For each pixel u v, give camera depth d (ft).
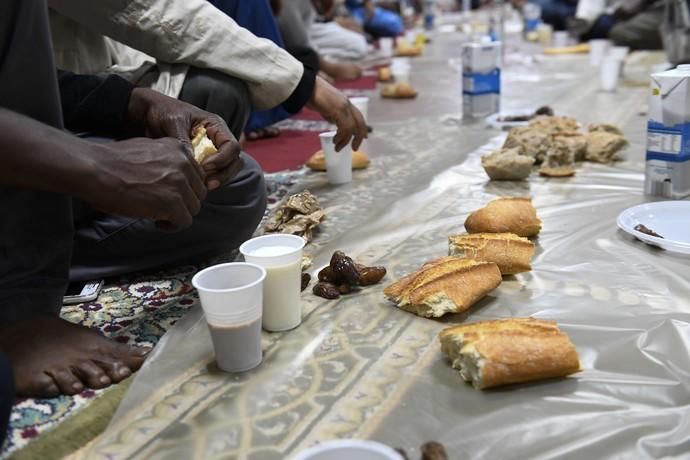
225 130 4.16
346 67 13.79
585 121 8.72
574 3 21.66
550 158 6.36
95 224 4.44
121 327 3.91
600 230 4.78
